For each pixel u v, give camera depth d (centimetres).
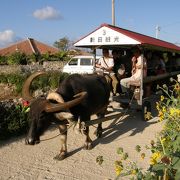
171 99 620
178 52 1588
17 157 755
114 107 1173
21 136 913
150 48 1109
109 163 714
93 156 760
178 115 465
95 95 799
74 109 728
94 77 856
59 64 3453
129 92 1039
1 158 748
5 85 1830
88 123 770
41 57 3931
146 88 1099
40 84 1744
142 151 784
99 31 1040
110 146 829
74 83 753
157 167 328
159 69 1335
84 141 869
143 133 934
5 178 643
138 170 401
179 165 321
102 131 951
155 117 1115
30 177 649
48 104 653
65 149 753
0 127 867
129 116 1126
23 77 1798
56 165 709
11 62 3641
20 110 934
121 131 960
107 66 1092
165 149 388
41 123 658
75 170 681
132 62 1084
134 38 988
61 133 745
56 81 1778
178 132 429
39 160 738
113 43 1019
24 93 694
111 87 1005
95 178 640
